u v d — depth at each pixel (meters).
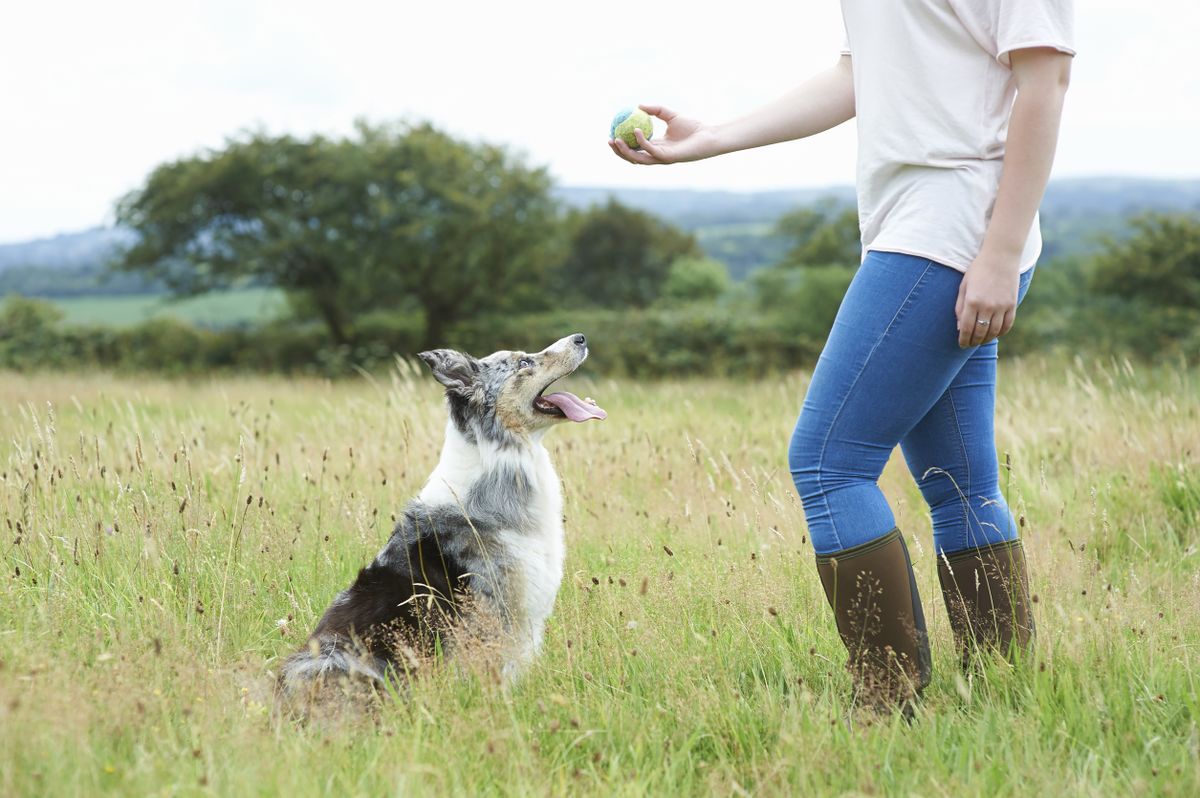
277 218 34.44
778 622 3.95
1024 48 2.70
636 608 4.04
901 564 3.13
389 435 7.27
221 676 3.39
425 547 3.96
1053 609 3.94
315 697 3.30
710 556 4.75
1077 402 8.57
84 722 2.91
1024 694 3.23
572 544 5.32
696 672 3.46
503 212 35.09
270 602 4.41
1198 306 29.75
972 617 3.43
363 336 35.12
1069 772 2.73
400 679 3.48
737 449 7.44
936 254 2.88
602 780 2.91
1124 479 6.16
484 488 4.09
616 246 65.88
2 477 5.48
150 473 5.56
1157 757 2.85
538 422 4.25
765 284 34.72
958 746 2.98
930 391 3.04
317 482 6.25
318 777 2.75
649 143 3.61
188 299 37.44
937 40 2.90
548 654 3.86
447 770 2.88
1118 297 30.91
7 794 2.54
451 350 4.23
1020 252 2.81
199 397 14.57
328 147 35.06
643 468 6.89
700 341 28.23
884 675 3.17
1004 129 2.92
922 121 2.90
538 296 37.69
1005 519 3.41
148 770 2.71
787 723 3.10
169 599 4.16
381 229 34.06
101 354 31.73
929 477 3.44
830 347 3.09
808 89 3.66
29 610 3.91
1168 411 7.46
